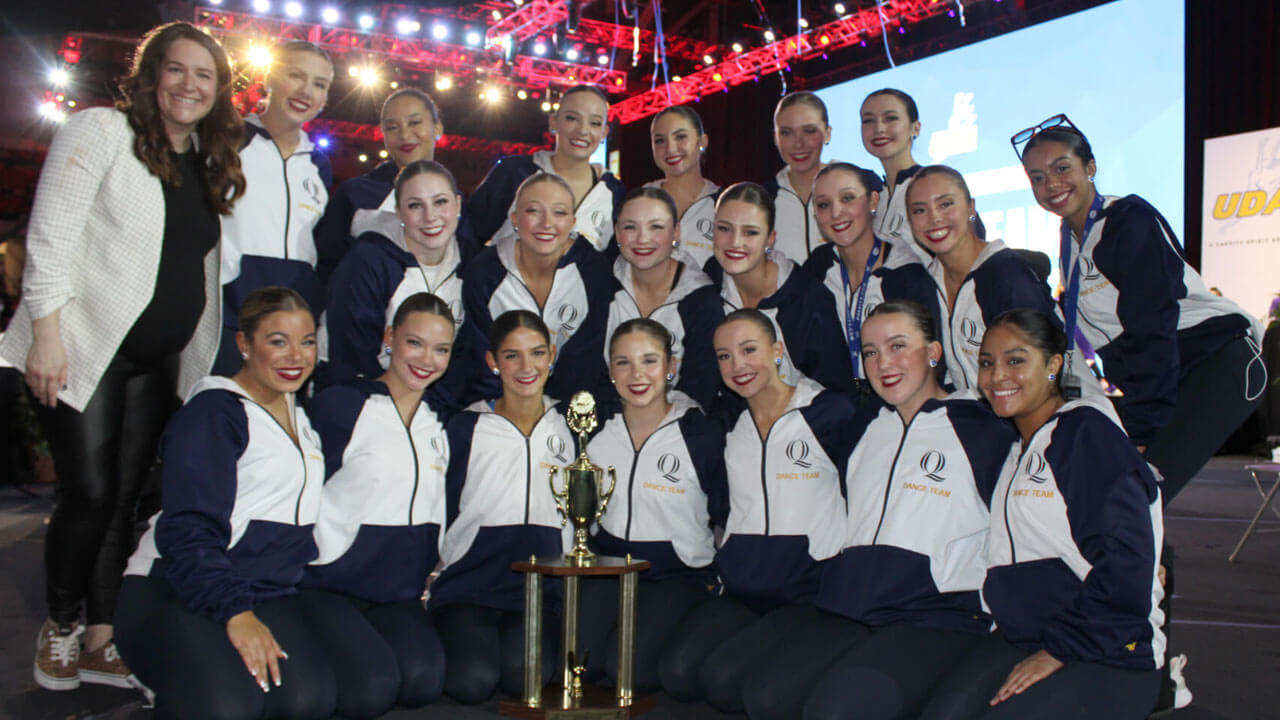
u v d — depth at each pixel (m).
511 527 3.55
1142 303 3.31
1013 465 2.96
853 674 2.87
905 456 3.18
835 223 3.82
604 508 3.39
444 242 3.86
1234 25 10.55
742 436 3.60
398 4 13.73
